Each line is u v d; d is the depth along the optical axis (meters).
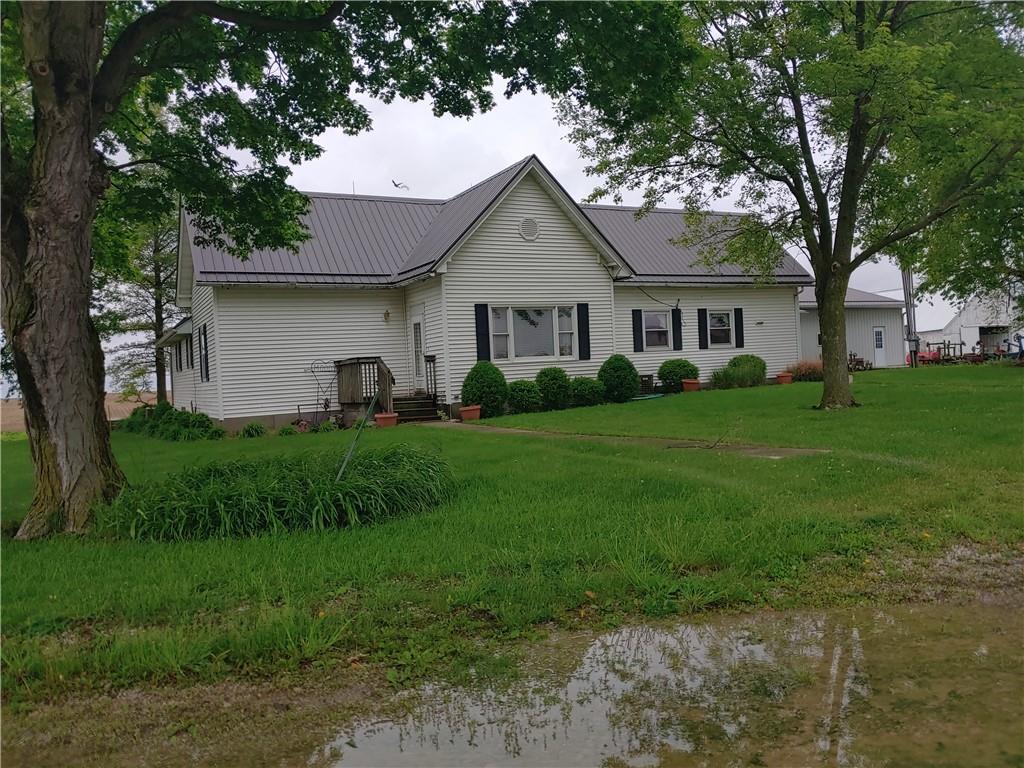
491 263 19.08
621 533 5.70
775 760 2.73
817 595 4.52
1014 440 9.37
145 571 5.18
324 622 4.08
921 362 36.28
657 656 3.73
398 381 20.30
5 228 6.70
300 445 13.19
